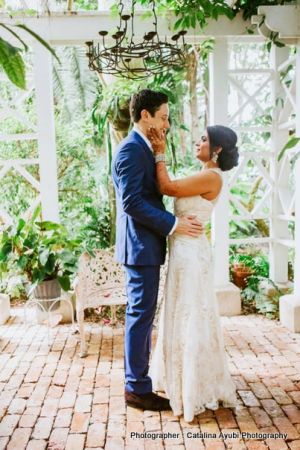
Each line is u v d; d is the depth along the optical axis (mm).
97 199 6387
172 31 4086
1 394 2844
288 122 4484
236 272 4738
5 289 4844
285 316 4031
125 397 2664
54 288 3758
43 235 3943
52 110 4250
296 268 4035
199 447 2264
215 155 2514
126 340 2582
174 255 2521
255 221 6227
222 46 4270
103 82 4695
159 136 2432
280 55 4598
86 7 6191
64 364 3301
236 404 2654
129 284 2521
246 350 3512
